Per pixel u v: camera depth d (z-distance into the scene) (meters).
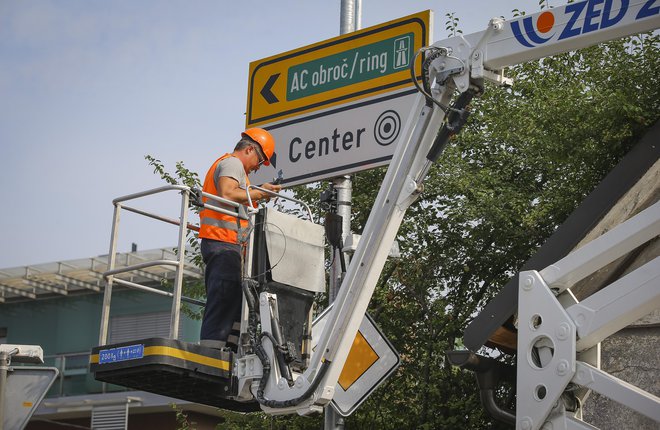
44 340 30.59
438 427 11.95
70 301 30.59
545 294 5.97
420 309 12.70
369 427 12.30
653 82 10.98
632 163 7.91
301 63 9.83
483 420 11.73
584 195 11.52
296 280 7.69
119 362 7.33
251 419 13.32
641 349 8.07
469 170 13.13
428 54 6.82
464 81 6.67
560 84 12.99
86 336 30.02
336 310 6.96
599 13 6.30
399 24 9.12
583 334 5.80
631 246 5.90
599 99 10.93
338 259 8.52
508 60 6.60
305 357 7.60
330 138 9.41
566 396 5.86
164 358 7.12
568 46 6.42
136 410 27.59
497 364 7.58
